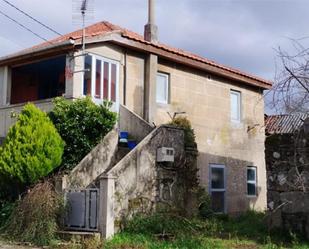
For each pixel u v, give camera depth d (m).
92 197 12.20
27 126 13.15
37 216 11.96
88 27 19.45
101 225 11.91
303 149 12.06
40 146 13.02
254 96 22.94
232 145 21.27
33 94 19.45
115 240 11.48
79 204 12.34
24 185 13.25
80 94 15.54
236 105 22.02
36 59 16.88
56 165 13.47
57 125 14.52
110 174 12.12
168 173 14.21
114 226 12.23
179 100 19.05
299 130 12.05
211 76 20.66
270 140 12.83
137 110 17.45
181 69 19.31
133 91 17.38
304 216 11.99
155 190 13.70
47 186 12.35
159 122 18.00
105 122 14.79
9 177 12.95
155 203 13.62
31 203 12.08
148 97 17.61
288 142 12.48
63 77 18.94
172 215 13.14
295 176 12.17
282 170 12.51
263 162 22.91
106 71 16.53
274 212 12.56
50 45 15.77
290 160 12.37
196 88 19.88
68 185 12.95
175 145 14.65
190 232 12.65
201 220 14.55
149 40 19.41
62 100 15.05
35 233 11.81
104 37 16.16
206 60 20.19
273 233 12.55
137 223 12.57
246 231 13.59
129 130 15.87
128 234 12.14
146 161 13.54
